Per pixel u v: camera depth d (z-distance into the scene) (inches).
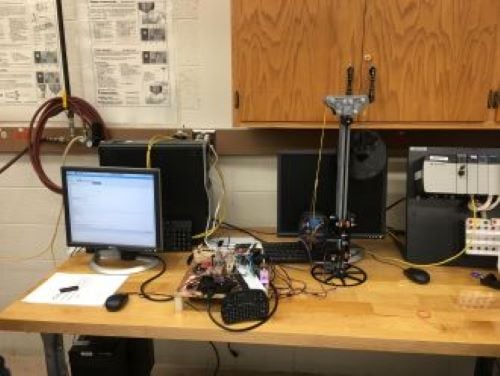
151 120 82.7
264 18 64.4
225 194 84.5
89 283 60.2
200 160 70.2
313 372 90.4
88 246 66.0
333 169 68.8
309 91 66.5
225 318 50.2
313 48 64.9
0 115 84.0
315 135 79.1
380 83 65.1
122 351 70.1
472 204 63.5
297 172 69.3
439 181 63.1
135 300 55.8
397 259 67.5
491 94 64.0
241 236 77.5
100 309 53.7
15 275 92.2
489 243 62.3
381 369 88.7
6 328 51.5
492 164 62.9
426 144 77.6
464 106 64.9
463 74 63.9
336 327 49.4
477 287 58.7
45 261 91.1
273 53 65.5
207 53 79.4
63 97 79.1
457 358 86.1
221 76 80.0
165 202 71.3
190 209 71.6
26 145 84.1
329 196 69.7
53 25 80.1
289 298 55.8
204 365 92.1
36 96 83.2
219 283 54.4
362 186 68.6
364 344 47.9
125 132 82.4
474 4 61.6
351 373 89.7
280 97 67.0
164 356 92.5
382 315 51.9
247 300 50.6
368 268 64.5
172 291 58.1
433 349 47.3
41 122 81.0
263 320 50.8
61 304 54.7
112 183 63.9
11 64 82.2
